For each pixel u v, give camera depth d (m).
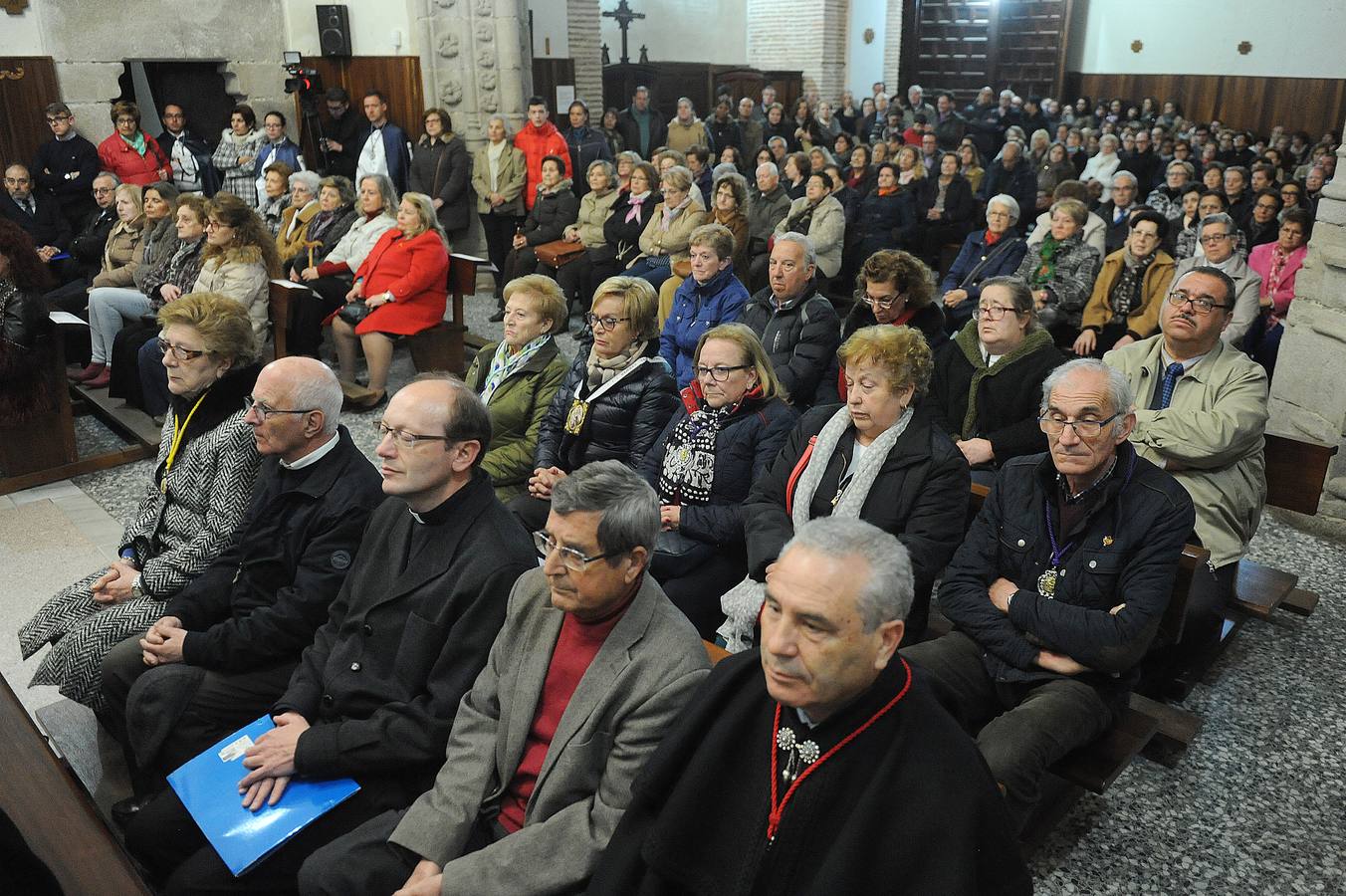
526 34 9.34
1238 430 3.21
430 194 9.13
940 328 4.16
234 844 2.06
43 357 4.94
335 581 2.60
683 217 7.07
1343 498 4.25
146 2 8.91
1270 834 2.60
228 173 9.11
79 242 7.16
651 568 3.14
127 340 5.67
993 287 3.59
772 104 15.15
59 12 8.49
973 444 3.56
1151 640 2.42
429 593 2.30
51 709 3.22
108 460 5.26
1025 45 18.34
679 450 3.38
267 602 2.70
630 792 1.91
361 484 2.68
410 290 6.06
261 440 2.63
